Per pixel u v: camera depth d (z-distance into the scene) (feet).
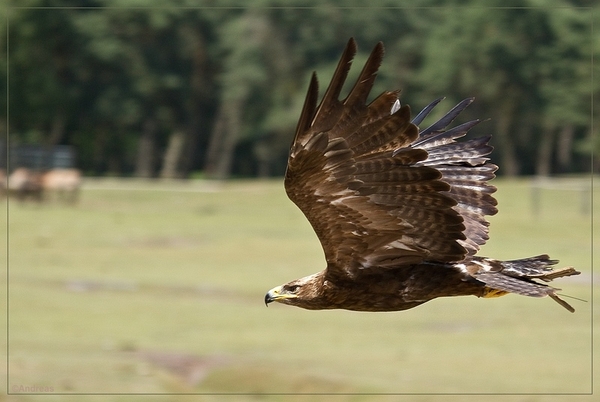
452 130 41.42
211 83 322.55
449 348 102.53
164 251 180.86
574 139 327.88
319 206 34.60
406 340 107.34
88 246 181.88
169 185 288.30
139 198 263.08
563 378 89.51
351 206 34.45
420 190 33.50
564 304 36.45
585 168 329.93
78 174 279.49
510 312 122.62
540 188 258.98
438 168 40.88
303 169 32.45
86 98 309.83
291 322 118.73
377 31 293.43
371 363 95.40
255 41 306.96
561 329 112.16
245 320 120.06
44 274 149.69
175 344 103.40
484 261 38.40
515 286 36.83
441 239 35.73
